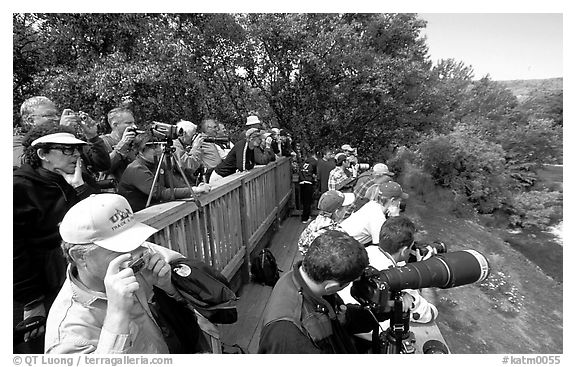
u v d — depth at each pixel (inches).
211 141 165.5
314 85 386.0
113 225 41.2
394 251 73.6
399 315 53.1
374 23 447.2
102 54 303.9
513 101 886.4
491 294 396.2
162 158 80.0
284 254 160.7
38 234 57.9
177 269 48.0
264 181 167.2
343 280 44.4
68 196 61.6
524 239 589.3
